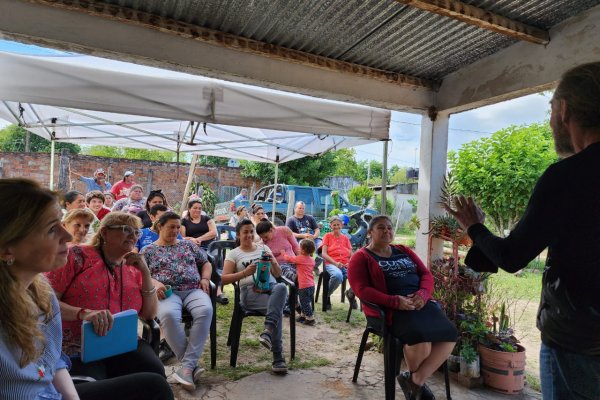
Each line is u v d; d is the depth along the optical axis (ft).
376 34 9.27
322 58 10.32
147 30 8.57
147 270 7.68
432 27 8.98
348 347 12.49
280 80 10.02
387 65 11.02
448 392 9.38
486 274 10.91
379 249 10.14
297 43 9.77
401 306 8.89
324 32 9.20
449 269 11.12
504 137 22.45
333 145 18.57
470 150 22.91
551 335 3.76
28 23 7.66
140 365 6.79
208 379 10.04
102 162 42.65
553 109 3.81
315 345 12.59
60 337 4.38
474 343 10.39
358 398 9.35
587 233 3.41
